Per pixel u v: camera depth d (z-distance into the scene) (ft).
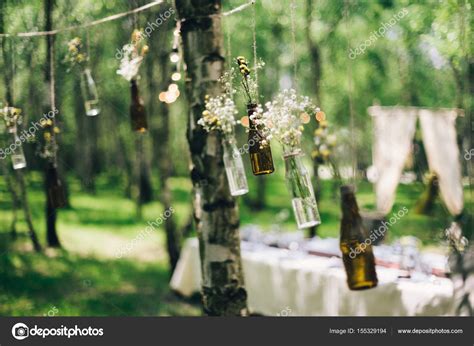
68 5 29.17
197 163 13.88
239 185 12.64
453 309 15.14
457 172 26.43
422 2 29.53
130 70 17.19
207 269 14.01
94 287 28.66
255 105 12.21
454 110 26.63
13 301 25.63
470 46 22.17
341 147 33.94
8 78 21.48
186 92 13.97
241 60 12.23
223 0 40.11
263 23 45.21
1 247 34.22
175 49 14.66
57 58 27.58
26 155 42.06
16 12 28.58
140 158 50.39
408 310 16.10
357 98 50.90
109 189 72.43
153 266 35.04
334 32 43.57
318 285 19.01
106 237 43.06
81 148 64.75
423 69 43.27
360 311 17.33
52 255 34.91
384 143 30.32
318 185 37.58
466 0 21.94
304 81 48.78
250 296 22.44
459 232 16.66
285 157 12.12
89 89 18.01
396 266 18.29
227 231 13.85
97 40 37.58
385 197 30.12
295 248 22.68
